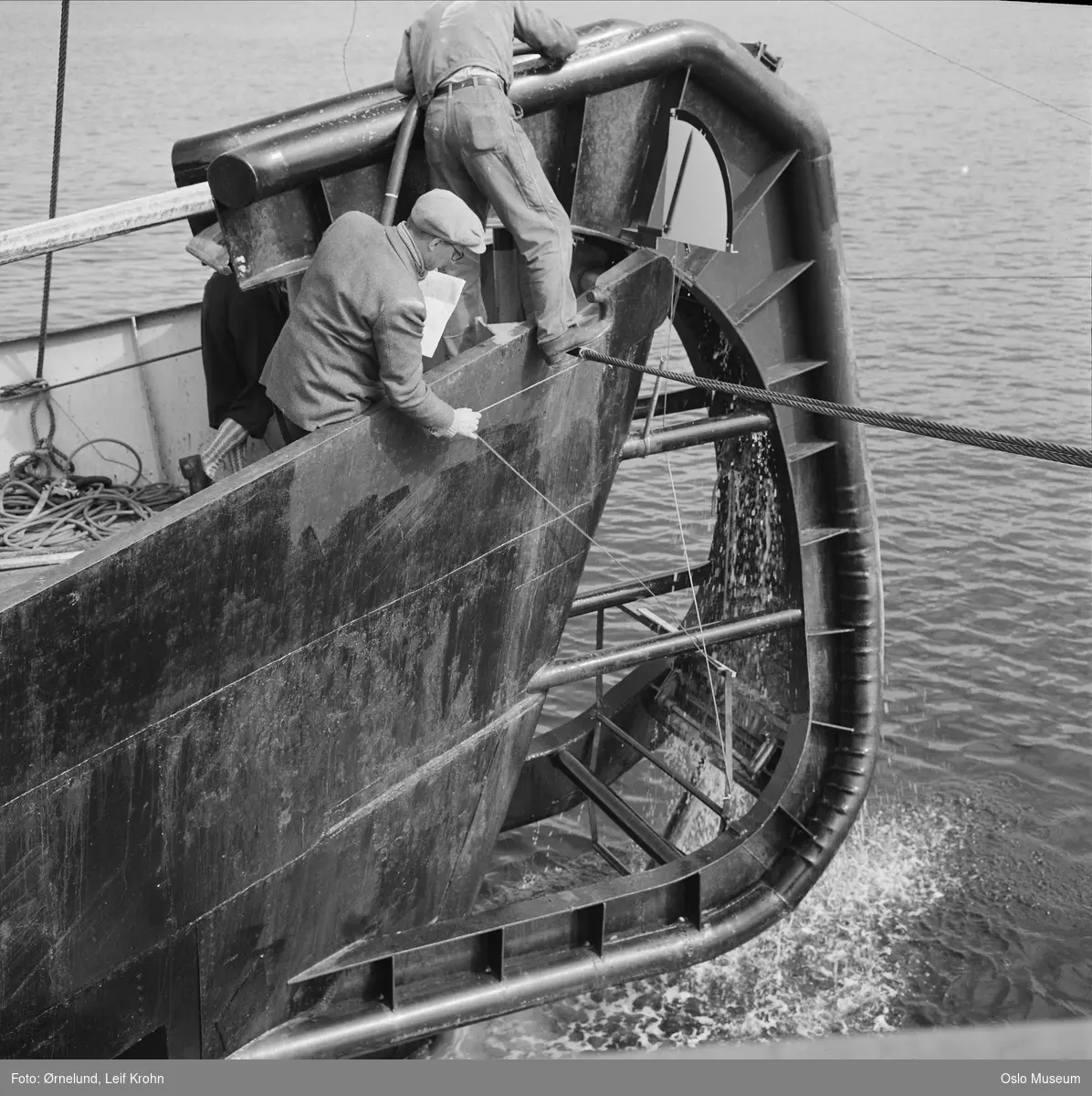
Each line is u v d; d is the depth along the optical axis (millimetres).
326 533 6078
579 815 12156
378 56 61719
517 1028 9188
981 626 14781
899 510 17609
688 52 7215
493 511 6930
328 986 7301
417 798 7320
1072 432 20047
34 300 25000
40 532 7629
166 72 55500
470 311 6953
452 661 7180
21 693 5168
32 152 36594
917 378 22328
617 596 10094
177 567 5539
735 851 8641
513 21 6168
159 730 5777
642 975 8180
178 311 9523
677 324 9156
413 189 6602
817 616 9133
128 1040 6230
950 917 10445
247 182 6004
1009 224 32375
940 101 50406
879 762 12422
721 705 10102
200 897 6293
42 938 5656
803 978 9805
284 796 6512
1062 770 12328
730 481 9477
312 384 5809
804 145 7848
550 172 7297
